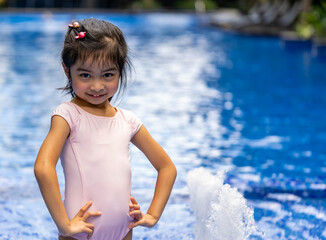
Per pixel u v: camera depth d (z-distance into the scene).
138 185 4.06
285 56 12.58
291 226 3.29
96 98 2.07
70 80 2.13
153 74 9.77
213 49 13.84
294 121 6.39
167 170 2.27
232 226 2.65
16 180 4.13
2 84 8.52
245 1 26.45
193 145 5.31
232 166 4.63
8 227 3.23
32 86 8.36
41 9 24.72
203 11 27.09
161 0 29.45
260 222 3.35
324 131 5.92
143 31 18.34
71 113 2.08
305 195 3.90
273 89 8.45
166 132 5.79
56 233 3.17
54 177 1.94
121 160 2.12
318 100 7.61
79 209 2.04
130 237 2.22
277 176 4.36
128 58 2.21
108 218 2.07
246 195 3.89
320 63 11.43
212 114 6.71
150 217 2.18
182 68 10.52
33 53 12.30
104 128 2.12
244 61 11.68
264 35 17.78
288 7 18.19
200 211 2.97
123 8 29.22
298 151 5.12
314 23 13.30
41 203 3.63
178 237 3.13
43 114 6.51
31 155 4.86
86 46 1.98
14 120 6.20
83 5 28.75
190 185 3.03
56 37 15.77
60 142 2.02
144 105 7.14
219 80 9.27
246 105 7.27
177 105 7.19
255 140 5.52
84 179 2.05
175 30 19.03
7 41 14.72
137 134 2.25
